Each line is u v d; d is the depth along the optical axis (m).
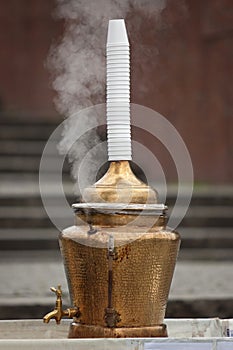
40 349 2.37
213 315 6.73
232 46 16.31
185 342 2.40
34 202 12.02
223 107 16.42
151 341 2.39
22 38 18.42
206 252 11.39
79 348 2.38
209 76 16.30
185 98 16.19
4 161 14.68
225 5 16.17
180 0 14.30
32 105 18.14
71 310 2.67
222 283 8.24
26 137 15.38
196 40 16.06
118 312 2.62
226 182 16.44
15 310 6.55
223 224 12.29
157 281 2.63
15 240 11.40
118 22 2.71
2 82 18.34
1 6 18.42
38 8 18.11
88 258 2.62
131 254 2.60
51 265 9.88
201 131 16.42
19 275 8.91
